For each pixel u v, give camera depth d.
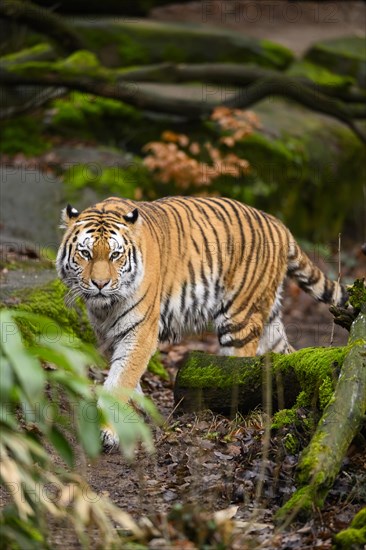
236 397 9.54
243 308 11.82
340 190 24.38
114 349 10.75
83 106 21.58
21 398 6.30
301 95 21.91
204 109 20.91
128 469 9.22
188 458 9.04
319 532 7.35
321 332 17.33
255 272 11.88
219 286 11.63
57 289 12.98
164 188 20.59
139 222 10.46
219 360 10.45
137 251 10.41
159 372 13.02
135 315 10.49
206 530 6.97
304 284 12.48
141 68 20.77
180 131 21.84
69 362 6.17
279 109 24.69
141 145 21.83
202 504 7.91
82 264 10.30
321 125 24.56
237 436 9.48
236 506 7.97
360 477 8.08
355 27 31.25
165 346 14.99
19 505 6.36
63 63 19.39
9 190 17.86
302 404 9.15
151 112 21.83
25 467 6.59
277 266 12.14
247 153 21.75
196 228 11.47
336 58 26.88
